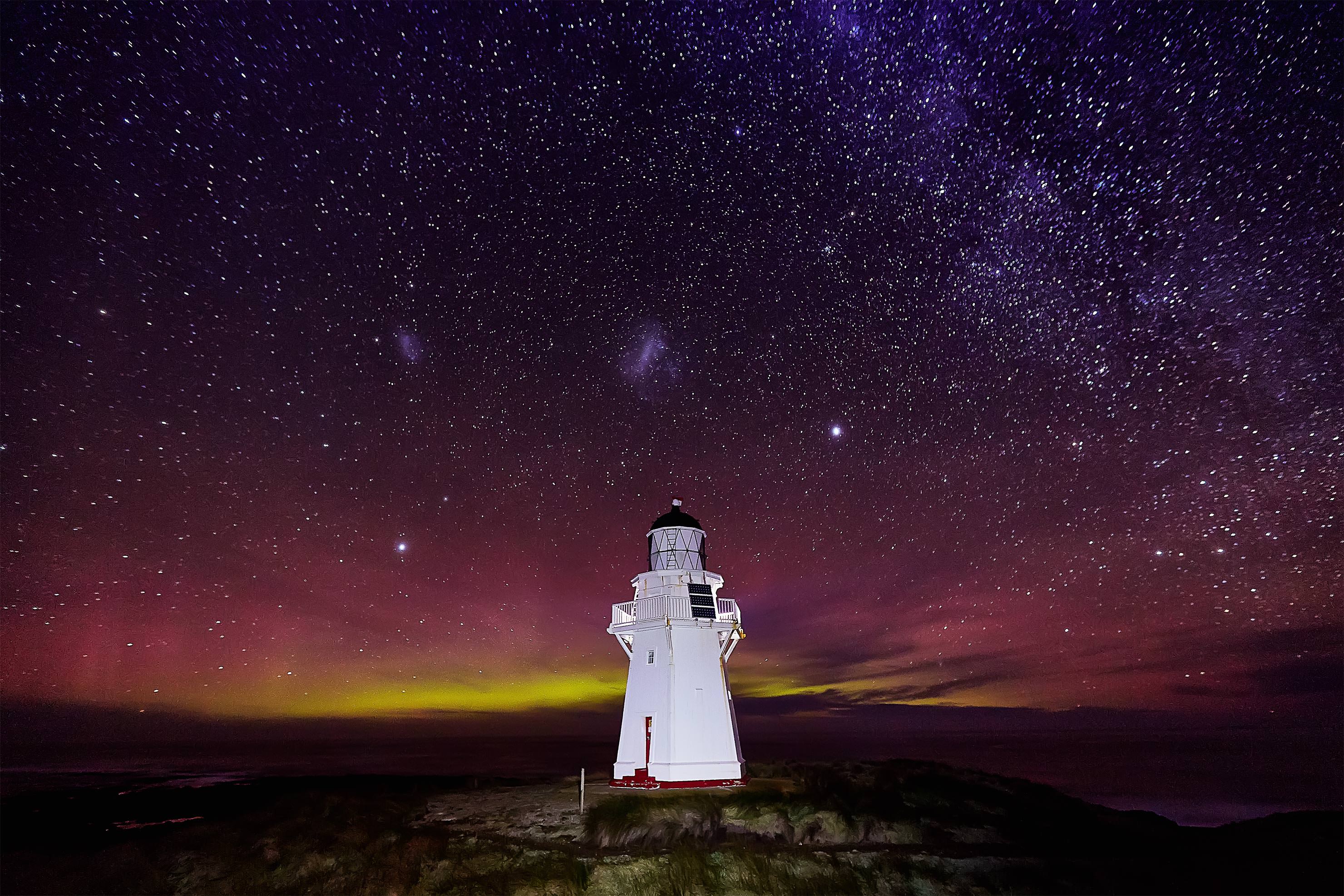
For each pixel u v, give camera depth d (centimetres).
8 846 1906
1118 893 1355
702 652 2061
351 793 2478
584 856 1473
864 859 1475
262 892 1370
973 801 1933
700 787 1936
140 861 1517
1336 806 3284
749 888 1337
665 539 2186
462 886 1337
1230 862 1522
